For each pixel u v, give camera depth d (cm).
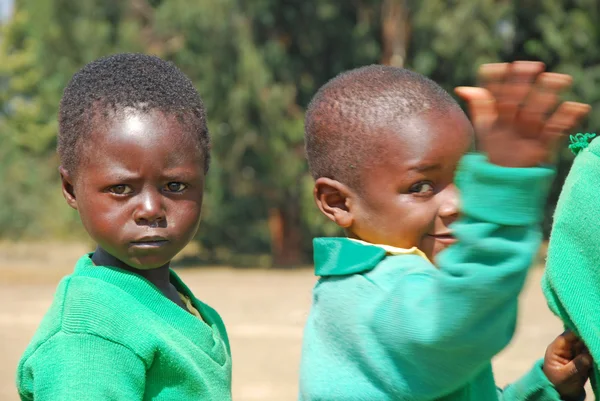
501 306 256
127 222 362
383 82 325
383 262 309
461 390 311
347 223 328
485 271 247
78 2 3309
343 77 342
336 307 313
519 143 248
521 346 1369
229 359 405
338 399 304
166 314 376
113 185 361
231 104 3061
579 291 353
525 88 244
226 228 3756
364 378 300
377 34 3403
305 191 3256
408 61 3366
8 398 1050
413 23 3284
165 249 367
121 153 360
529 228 253
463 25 3195
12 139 4525
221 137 3136
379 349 293
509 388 388
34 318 1814
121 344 353
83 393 335
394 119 314
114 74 373
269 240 4066
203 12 3056
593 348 345
